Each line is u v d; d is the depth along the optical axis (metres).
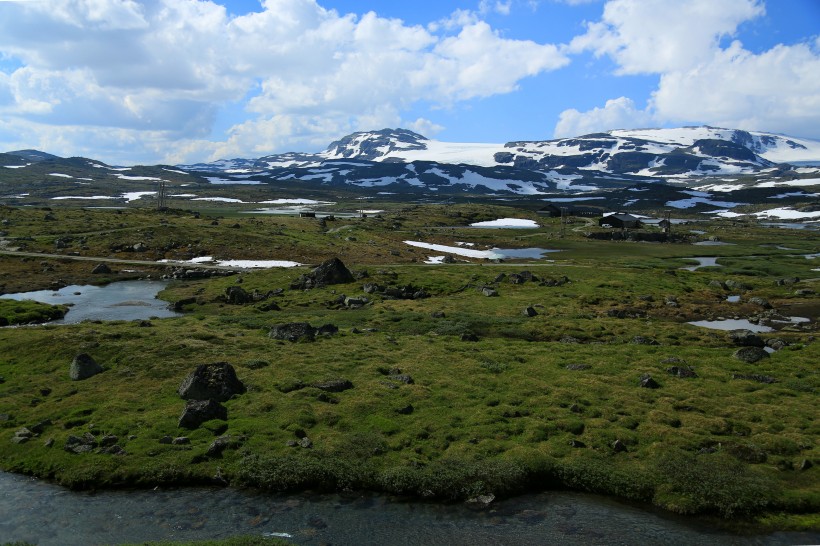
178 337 53.53
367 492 29.94
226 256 132.12
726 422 36.19
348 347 52.94
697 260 153.38
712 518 27.55
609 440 33.97
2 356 48.69
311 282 96.06
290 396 39.75
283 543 23.73
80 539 25.25
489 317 71.56
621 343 58.62
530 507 28.69
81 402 38.84
